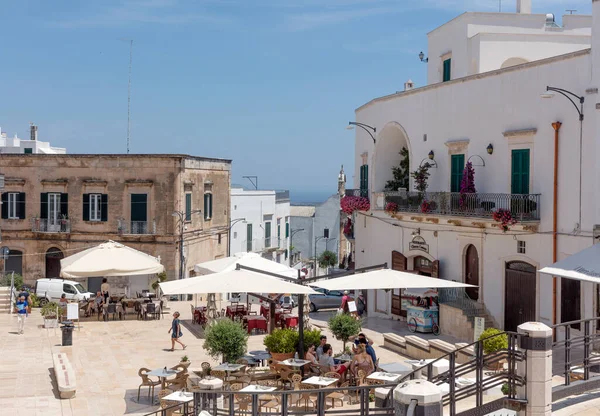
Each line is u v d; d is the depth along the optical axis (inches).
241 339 761.0
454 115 1149.7
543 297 951.0
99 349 1003.9
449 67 1385.3
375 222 1401.3
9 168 1815.9
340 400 670.5
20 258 1827.0
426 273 1237.1
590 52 869.8
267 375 718.5
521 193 992.9
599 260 729.6
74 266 1214.3
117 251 1266.0
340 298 1521.9
